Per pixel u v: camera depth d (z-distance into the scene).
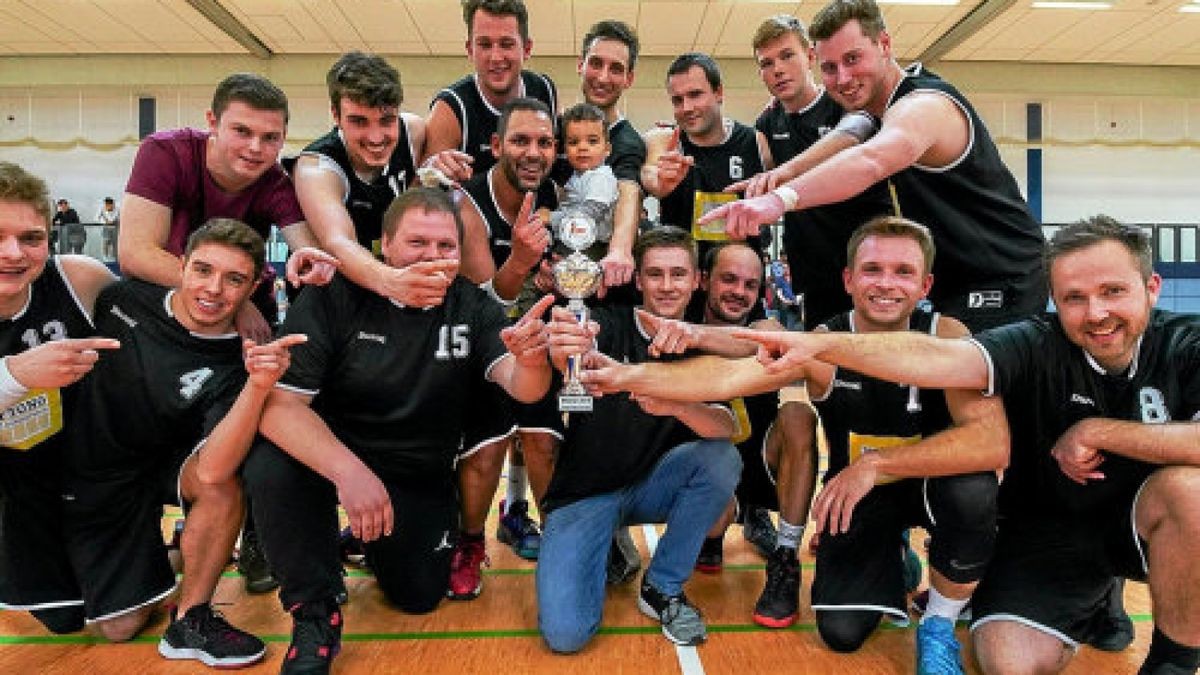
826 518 2.16
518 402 2.63
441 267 2.07
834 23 2.60
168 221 2.57
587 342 2.09
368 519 2.03
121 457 2.28
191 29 11.95
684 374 2.16
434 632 2.37
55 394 2.20
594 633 2.31
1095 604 2.05
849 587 2.23
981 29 11.91
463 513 2.67
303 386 2.16
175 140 2.58
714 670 2.11
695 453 2.36
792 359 1.90
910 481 2.30
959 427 2.05
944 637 2.05
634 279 2.79
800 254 3.28
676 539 2.38
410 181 3.04
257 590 2.72
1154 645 1.90
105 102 13.73
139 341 2.25
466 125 3.18
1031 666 1.94
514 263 2.69
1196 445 1.80
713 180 3.50
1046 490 2.10
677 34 12.15
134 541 2.30
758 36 3.45
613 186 2.91
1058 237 1.96
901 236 2.23
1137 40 12.36
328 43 12.60
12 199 1.93
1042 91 13.65
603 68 3.34
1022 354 2.02
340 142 2.76
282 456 2.07
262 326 2.39
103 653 2.23
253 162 2.50
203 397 2.24
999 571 2.11
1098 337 1.91
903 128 2.35
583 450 2.45
